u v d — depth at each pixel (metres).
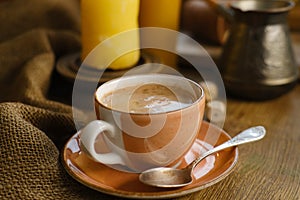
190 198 0.53
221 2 0.76
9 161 0.54
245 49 0.69
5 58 0.72
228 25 0.78
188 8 0.85
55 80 0.74
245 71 0.69
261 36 0.69
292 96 0.73
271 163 0.58
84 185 0.52
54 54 0.76
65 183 0.54
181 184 0.51
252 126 0.66
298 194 0.54
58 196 0.53
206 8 0.83
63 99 0.71
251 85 0.69
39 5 0.80
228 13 0.72
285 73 0.70
